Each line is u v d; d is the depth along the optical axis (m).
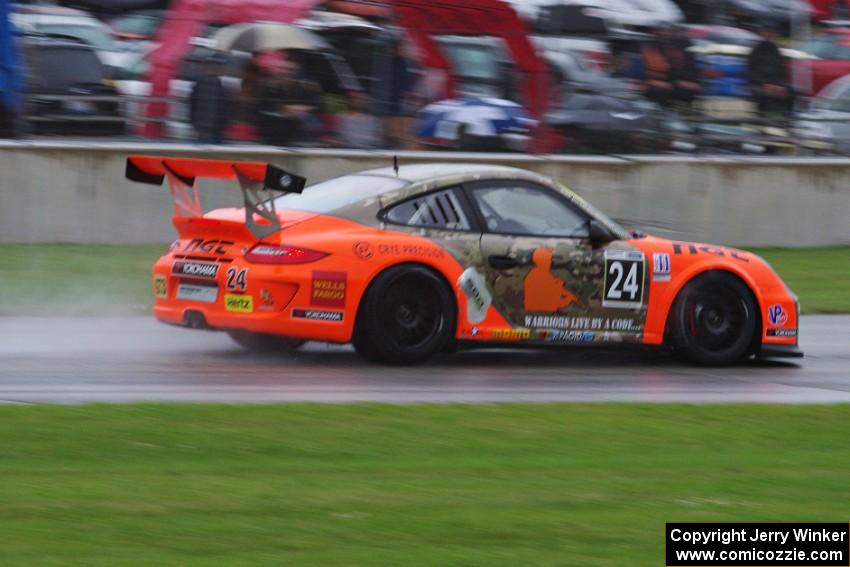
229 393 27.69
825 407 28.31
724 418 26.72
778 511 19.16
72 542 16.19
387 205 31.83
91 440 22.09
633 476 21.08
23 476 19.56
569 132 63.44
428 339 31.77
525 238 32.81
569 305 33.09
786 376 34.12
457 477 20.48
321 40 58.59
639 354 36.84
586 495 19.59
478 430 24.41
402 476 20.42
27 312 40.25
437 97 61.06
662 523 18.16
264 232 30.83
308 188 33.62
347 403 26.06
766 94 68.56
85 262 50.03
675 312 34.25
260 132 57.50
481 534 17.23
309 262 30.55
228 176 30.86
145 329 37.84
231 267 30.75
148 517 17.45
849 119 70.56
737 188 66.31
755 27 71.94
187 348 34.28
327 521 17.55
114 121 55.44
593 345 33.47
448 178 32.66
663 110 66.06
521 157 61.38
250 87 57.12
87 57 55.28
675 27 67.06
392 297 31.31
